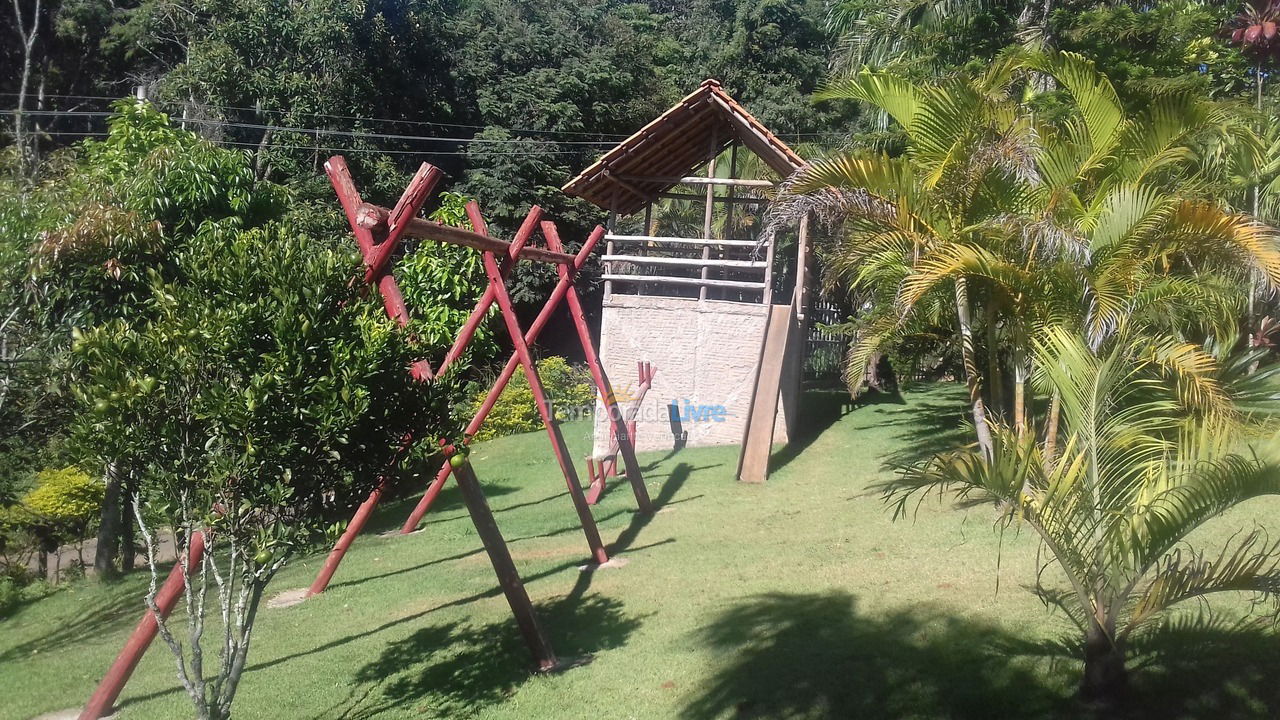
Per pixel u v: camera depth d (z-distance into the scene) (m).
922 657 5.93
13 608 11.70
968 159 8.22
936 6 14.61
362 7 23.36
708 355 15.67
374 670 7.32
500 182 27.00
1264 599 5.11
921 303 9.45
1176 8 12.52
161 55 25.88
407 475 5.61
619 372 15.89
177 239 9.70
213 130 21.41
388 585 9.88
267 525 4.97
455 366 5.92
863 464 12.88
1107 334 7.05
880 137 15.20
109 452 4.70
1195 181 9.32
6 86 26.72
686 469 14.06
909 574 7.66
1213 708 4.80
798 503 11.09
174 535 5.46
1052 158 8.50
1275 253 7.06
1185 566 4.91
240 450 4.79
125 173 9.91
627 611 7.88
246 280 5.03
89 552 15.33
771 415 13.30
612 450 14.35
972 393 8.40
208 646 8.50
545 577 9.34
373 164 23.78
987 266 7.59
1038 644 5.84
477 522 6.92
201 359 4.83
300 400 4.83
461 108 28.69
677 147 15.98
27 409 9.91
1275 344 10.66
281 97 22.67
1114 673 5.00
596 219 29.28
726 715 5.58
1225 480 4.61
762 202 17.27
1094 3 13.86
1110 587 4.99
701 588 8.16
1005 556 7.73
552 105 28.64
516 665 7.03
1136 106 11.48
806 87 32.34
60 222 8.98
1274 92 13.00
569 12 32.72
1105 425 5.41
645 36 33.59
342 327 5.14
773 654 6.35
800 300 16.22
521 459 17.22
